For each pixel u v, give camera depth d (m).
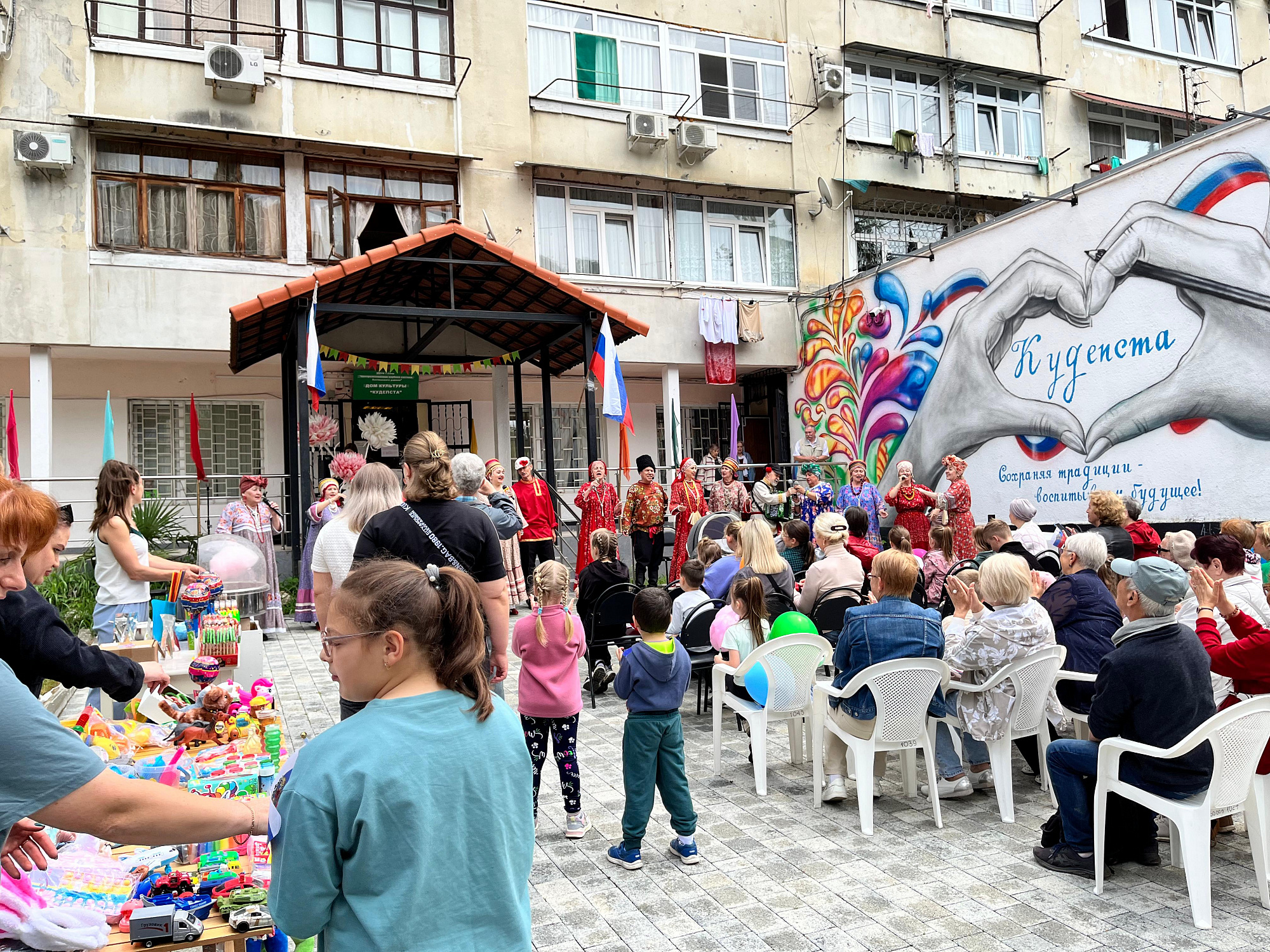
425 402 15.38
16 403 12.99
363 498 4.08
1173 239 9.72
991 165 18.14
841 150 17.09
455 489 3.84
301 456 9.95
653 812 4.64
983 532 6.22
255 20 12.79
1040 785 4.95
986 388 12.34
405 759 1.51
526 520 10.19
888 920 3.34
